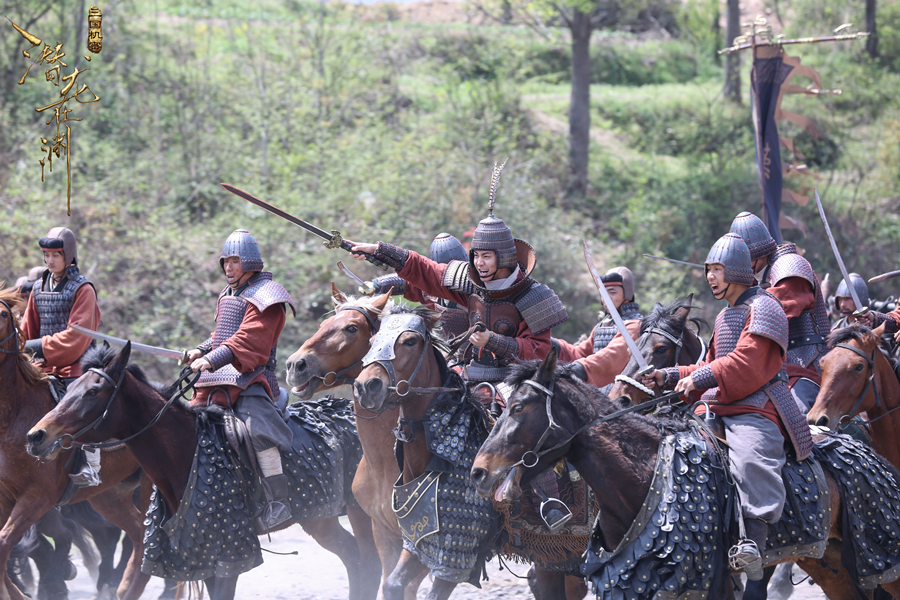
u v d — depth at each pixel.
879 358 19.45
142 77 56.16
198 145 51.12
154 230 44.84
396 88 66.50
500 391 16.38
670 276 57.38
